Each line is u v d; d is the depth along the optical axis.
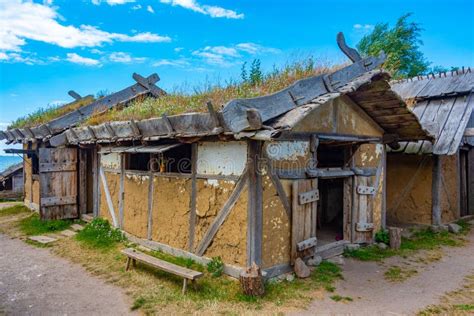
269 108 5.23
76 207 10.63
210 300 5.18
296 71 7.02
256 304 5.07
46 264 7.07
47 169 10.12
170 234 7.17
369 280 6.13
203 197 6.45
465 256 7.62
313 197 6.54
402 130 8.20
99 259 7.25
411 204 10.30
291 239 6.18
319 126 6.71
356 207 7.75
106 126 8.09
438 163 9.86
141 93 12.77
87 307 5.18
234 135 5.16
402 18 18.95
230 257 5.96
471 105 9.91
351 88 5.91
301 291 5.54
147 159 8.90
